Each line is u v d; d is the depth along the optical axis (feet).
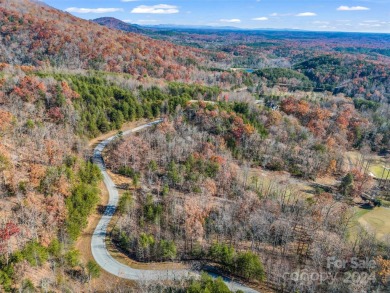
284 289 205.57
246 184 329.31
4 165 234.99
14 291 167.94
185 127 398.62
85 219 236.22
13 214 210.59
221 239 248.11
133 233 238.48
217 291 173.06
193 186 296.92
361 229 285.64
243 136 401.70
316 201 305.73
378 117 572.10
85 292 187.21
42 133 304.71
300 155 403.95
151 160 325.83
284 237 254.88
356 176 369.91
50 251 197.26
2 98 354.33
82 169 271.69
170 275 207.41
